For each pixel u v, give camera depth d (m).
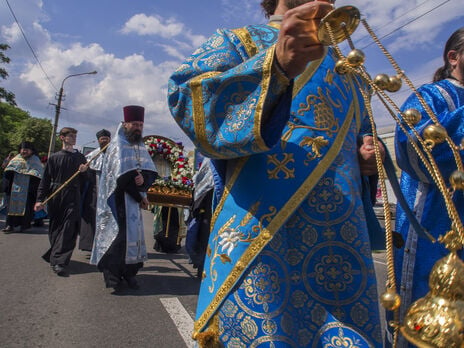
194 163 6.34
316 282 1.10
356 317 1.09
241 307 1.03
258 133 0.93
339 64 0.91
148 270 5.50
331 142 1.15
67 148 5.57
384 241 1.40
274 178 1.09
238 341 1.03
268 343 1.00
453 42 1.60
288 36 0.88
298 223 1.11
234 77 0.97
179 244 7.18
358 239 1.12
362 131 1.38
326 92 1.19
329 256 1.11
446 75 1.65
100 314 3.60
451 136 1.31
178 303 3.97
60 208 5.15
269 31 1.19
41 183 5.33
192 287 4.63
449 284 0.75
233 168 1.14
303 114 1.14
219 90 0.99
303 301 1.10
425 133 0.99
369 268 1.12
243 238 1.07
